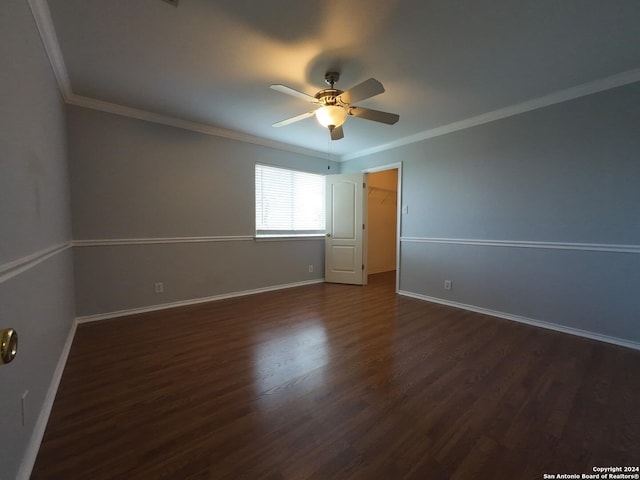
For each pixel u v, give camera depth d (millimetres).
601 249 2498
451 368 2033
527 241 2943
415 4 1597
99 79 2439
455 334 2672
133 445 1309
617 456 1268
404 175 4152
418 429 1429
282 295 4141
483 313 3307
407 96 2750
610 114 2422
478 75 2363
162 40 1916
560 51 2033
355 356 2213
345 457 1254
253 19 1720
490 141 3193
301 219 4848
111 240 3029
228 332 2688
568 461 1241
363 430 1417
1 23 1084
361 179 4809
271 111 3135
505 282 3127
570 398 1687
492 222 3211
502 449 1306
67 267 2490
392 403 1632
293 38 1895
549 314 2816
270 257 4410
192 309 3406
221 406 1597
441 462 1231
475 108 3035
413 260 4062
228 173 3889
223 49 2018
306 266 4902
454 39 1900
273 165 4371
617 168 2408
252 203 4152
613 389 1778
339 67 2238
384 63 2188
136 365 2053
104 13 1655
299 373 1955
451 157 3566
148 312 3273
